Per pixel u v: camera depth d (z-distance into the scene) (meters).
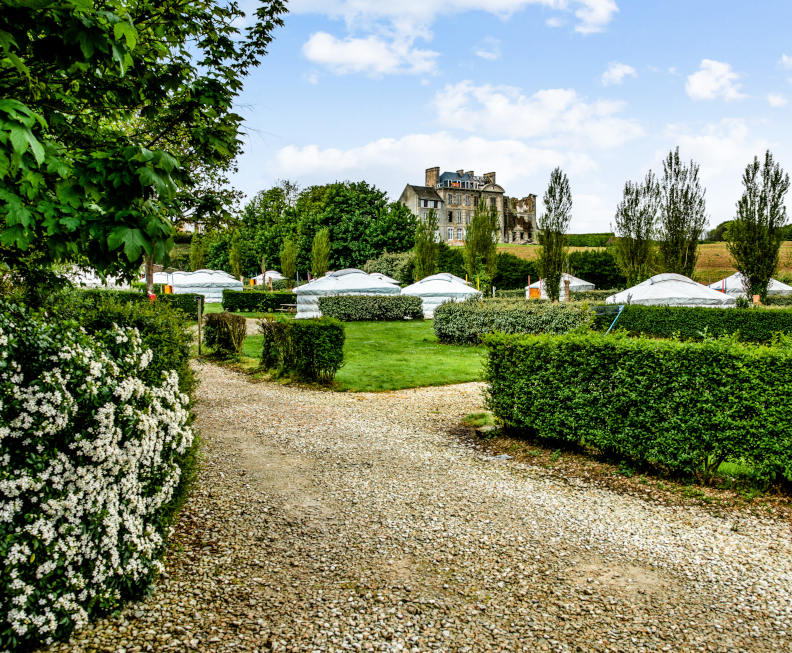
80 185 2.73
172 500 4.15
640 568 4.00
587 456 6.75
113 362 3.26
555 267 27.20
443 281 29.80
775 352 5.34
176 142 4.22
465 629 3.19
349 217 54.66
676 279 24.20
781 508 5.12
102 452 2.92
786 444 5.18
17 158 2.31
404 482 5.89
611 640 3.11
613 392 6.29
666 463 5.89
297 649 2.94
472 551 4.25
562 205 26.89
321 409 9.62
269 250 59.09
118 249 2.83
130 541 3.28
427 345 18.84
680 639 3.13
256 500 5.26
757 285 23.11
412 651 2.97
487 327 18.12
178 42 4.18
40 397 2.65
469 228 35.28
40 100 3.19
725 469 6.25
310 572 3.86
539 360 7.15
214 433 7.82
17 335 2.79
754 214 22.59
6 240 2.53
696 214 31.45
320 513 4.98
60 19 2.65
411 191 85.62
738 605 3.50
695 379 5.67
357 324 25.53
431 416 9.17
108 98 3.77
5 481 2.49
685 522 4.87
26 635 2.61
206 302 39.72
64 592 2.81
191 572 3.79
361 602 3.46
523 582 3.77
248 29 5.00
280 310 34.09
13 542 2.53
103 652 2.83
